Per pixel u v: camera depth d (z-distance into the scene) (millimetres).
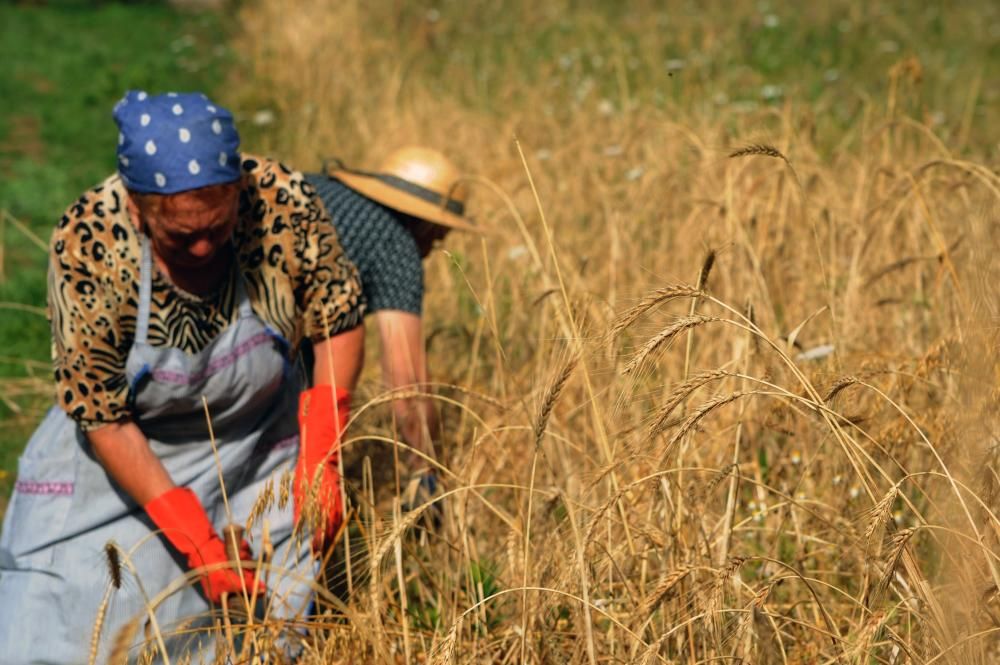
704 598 4973
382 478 7918
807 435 6758
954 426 5262
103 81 22734
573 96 18406
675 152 11828
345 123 17984
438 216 7375
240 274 5875
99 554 5980
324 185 7523
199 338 5812
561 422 7184
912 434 6168
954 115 16844
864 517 4777
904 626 5383
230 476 6242
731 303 7965
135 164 5145
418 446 7465
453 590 6117
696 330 7949
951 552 4449
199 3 32438
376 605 5031
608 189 11070
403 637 5484
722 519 5574
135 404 5855
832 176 9836
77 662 5895
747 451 7352
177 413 5996
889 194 7785
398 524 5117
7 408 9617
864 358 6578
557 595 5113
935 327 7660
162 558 6020
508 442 7219
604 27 24484
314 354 6570
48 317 5781
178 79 23625
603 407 7164
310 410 6219
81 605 5918
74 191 15750
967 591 4383
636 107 14992
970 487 4582
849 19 25453
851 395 5852
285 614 5824
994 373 4734
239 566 5141
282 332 6086
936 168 8758
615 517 5684
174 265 5672
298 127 17781
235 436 6227
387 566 6059
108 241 5562
